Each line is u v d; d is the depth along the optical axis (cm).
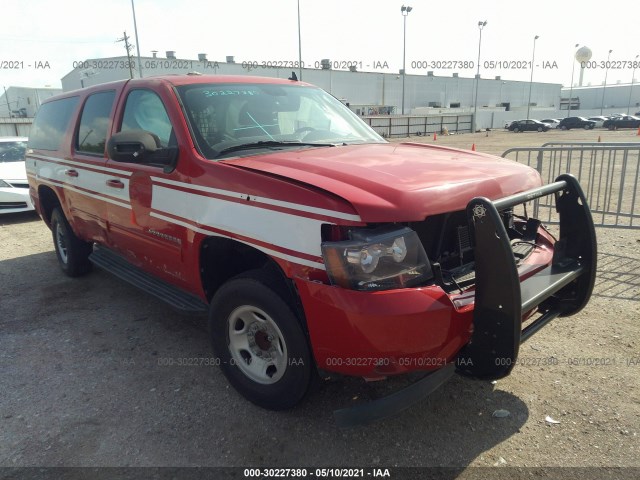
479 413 305
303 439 287
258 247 277
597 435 282
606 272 535
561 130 5694
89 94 475
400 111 6962
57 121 538
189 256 333
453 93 7725
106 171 414
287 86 420
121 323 452
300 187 258
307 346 273
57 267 628
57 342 417
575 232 318
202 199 311
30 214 1009
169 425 303
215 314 317
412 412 309
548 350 375
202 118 342
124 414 315
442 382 261
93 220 465
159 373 364
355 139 393
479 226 241
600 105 9825
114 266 464
